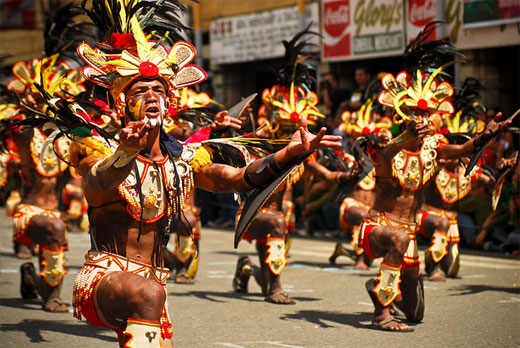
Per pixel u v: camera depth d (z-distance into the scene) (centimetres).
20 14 3694
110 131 704
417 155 945
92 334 941
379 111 1345
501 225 1667
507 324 965
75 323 1005
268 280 1175
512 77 1998
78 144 594
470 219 1720
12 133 1084
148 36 660
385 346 855
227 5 2722
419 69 1004
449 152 937
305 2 2422
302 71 1255
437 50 1032
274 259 1135
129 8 617
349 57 2288
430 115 970
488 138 888
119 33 613
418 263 970
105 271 579
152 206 581
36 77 1064
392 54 2166
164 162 587
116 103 587
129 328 548
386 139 959
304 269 1485
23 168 1089
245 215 566
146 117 564
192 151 608
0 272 1449
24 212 1081
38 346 877
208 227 2312
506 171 1045
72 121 597
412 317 980
